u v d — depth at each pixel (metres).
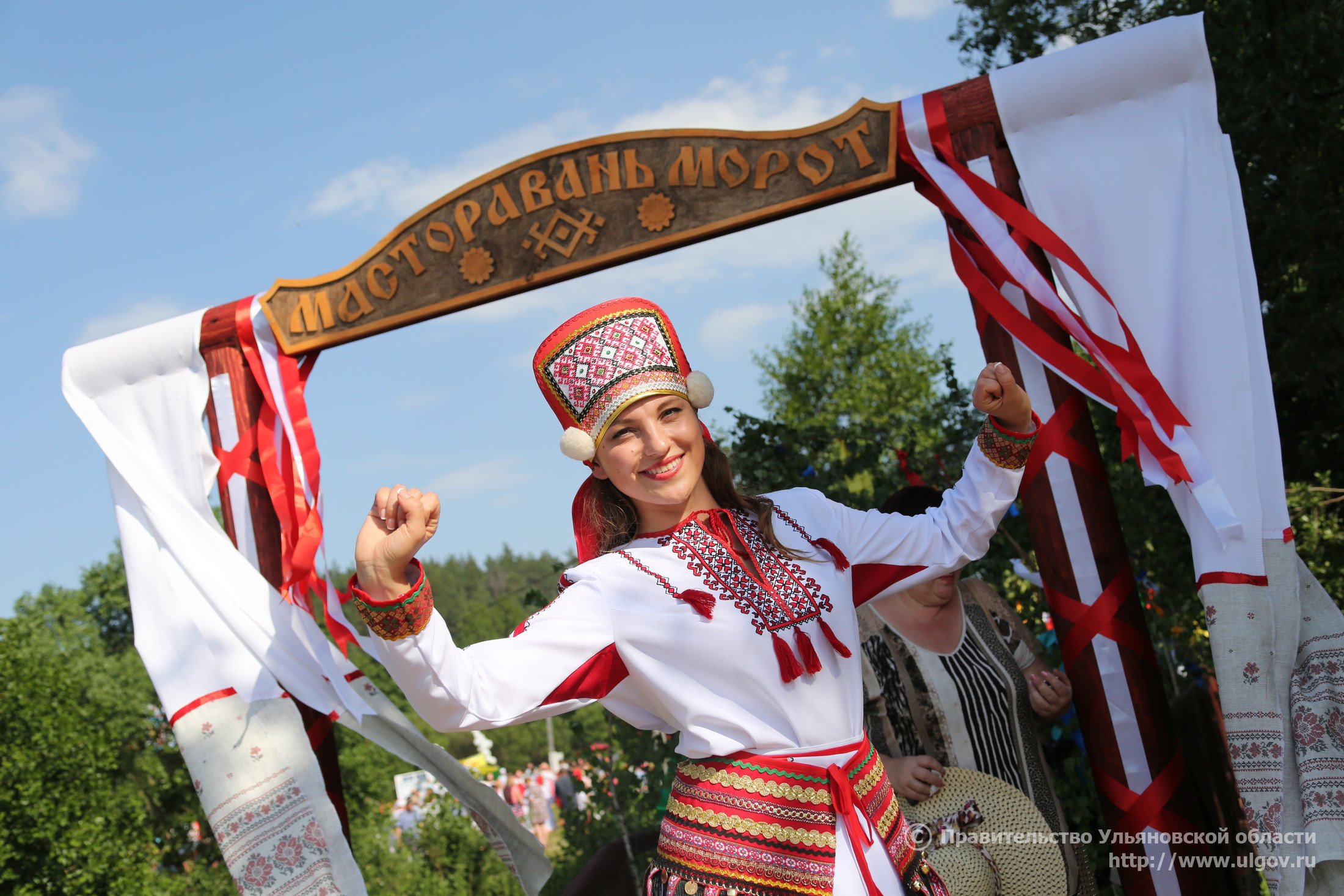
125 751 11.69
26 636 8.71
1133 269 2.86
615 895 3.38
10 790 7.46
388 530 1.63
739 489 2.11
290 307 3.70
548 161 3.41
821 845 1.83
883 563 2.10
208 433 3.77
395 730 3.31
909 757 2.71
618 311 2.01
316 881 3.36
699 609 1.87
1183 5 4.61
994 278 3.05
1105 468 2.98
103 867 7.61
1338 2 3.90
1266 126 4.26
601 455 1.96
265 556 3.69
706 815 1.85
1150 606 4.28
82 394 3.84
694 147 3.26
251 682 3.48
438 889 9.45
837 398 12.01
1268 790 2.52
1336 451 4.96
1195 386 2.75
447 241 3.53
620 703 2.01
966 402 4.59
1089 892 2.87
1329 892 2.46
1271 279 4.58
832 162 3.14
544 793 14.05
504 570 88.56
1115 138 2.91
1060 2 5.01
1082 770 3.40
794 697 1.87
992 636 2.97
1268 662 2.57
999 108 2.98
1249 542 2.62
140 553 3.65
